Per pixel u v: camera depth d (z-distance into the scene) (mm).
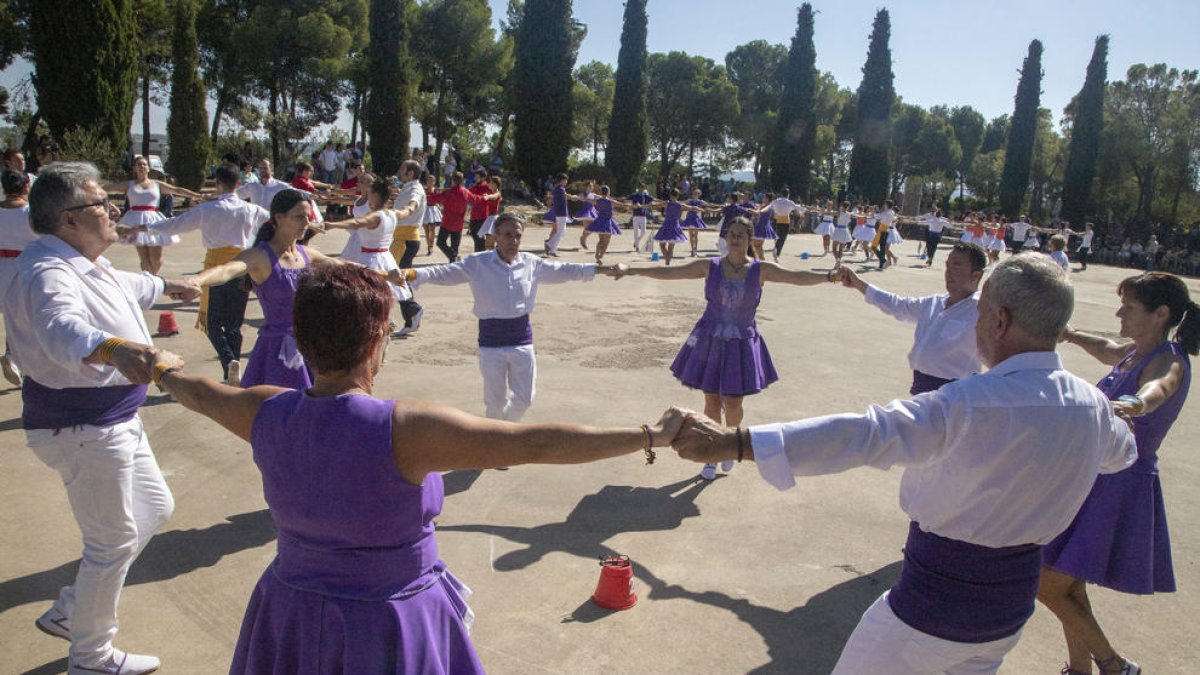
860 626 2395
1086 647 3299
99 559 3113
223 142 31078
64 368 2951
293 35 31281
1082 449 2119
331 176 25719
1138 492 3215
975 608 2156
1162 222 40156
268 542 4469
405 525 1882
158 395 6863
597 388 7691
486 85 35812
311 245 17297
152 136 39625
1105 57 39219
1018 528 2115
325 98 34844
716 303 5480
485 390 5617
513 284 5449
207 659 3414
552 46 31344
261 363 4531
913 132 58188
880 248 20703
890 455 2043
